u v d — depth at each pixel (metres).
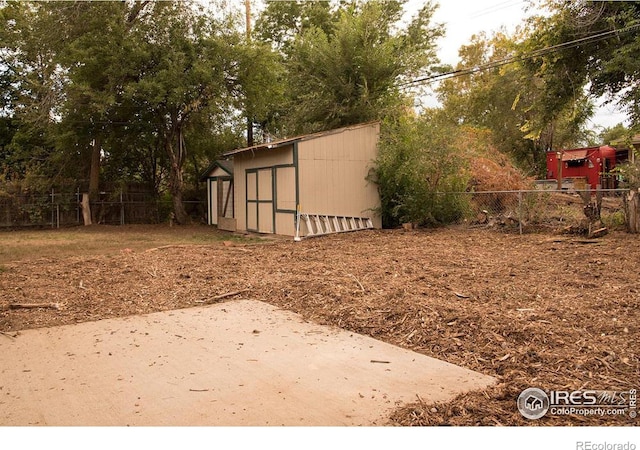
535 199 14.21
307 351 4.65
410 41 24.58
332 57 20.89
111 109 20.55
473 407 3.32
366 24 20.88
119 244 14.48
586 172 23.45
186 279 8.14
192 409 3.41
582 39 15.41
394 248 11.45
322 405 3.45
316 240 14.08
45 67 21.67
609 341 4.47
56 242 15.27
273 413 3.33
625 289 6.36
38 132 23.95
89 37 19.23
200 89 20.72
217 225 21.66
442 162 15.61
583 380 3.72
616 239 11.26
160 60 20.00
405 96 21.88
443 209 16.00
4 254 12.05
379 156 16.42
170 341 5.02
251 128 26.81
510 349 4.40
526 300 5.99
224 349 4.75
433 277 7.64
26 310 6.33
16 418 3.31
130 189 24.44
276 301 6.65
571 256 9.27
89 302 6.71
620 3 15.12
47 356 4.62
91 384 3.91
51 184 22.69
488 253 10.16
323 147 15.71
